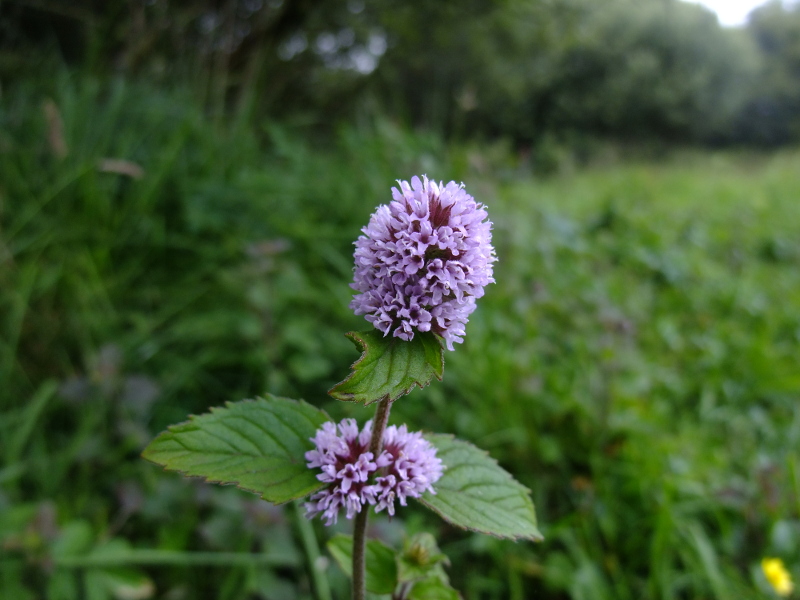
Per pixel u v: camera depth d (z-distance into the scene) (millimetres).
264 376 221
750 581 176
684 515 193
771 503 180
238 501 167
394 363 77
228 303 247
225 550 162
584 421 211
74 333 223
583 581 165
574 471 206
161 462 85
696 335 300
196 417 89
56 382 206
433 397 209
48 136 255
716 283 353
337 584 159
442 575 105
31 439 190
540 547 180
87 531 160
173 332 230
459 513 89
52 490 174
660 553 172
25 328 223
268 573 158
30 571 152
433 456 92
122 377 200
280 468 87
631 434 211
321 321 246
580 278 312
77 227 248
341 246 277
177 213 278
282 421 92
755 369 270
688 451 213
